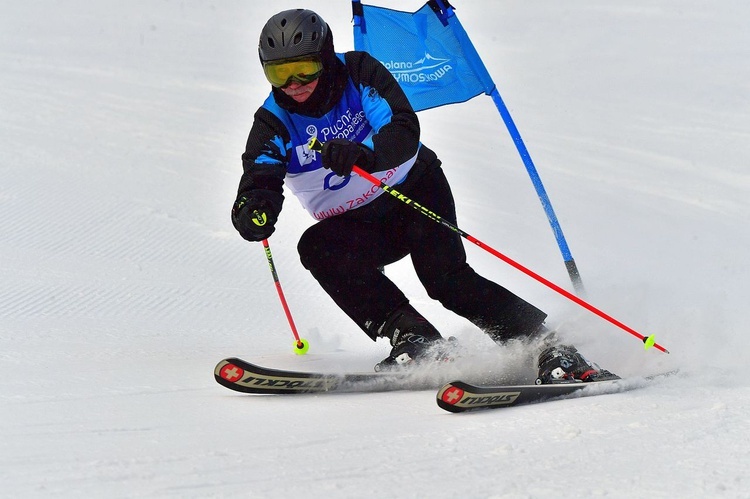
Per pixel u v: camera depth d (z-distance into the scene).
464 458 7.41
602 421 8.49
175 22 53.00
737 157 28.94
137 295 16.36
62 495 6.44
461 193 24.75
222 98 35.50
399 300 10.95
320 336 14.45
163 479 6.82
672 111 34.25
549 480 6.80
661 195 25.44
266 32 9.80
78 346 12.63
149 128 30.14
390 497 6.49
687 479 6.75
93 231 20.25
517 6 57.25
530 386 9.45
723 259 19.89
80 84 36.47
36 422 8.44
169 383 10.42
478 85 13.08
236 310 15.99
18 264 17.83
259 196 10.09
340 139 9.69
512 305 10.99
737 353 11.67
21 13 54.09
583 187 25.89
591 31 49.41
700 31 48.66
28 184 23.11
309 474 7.00
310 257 10.99
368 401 9.76
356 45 13.20
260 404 9.51
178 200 22.75
